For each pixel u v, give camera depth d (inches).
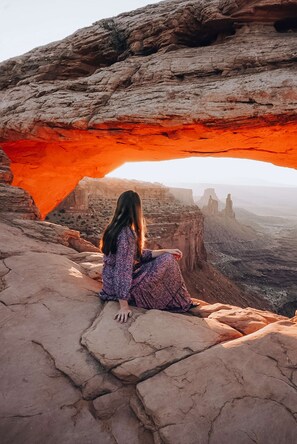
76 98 303.7
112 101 286.4
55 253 183.2
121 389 73.5
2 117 340.8
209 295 1915.6
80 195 1701.5
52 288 123.6
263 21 263.3
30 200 272.7
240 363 76.9
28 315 104.2
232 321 108.4
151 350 84.7
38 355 84.3
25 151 384.5
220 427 60.4
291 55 235.1
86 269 159.8
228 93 240.8
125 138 302.2
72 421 64.6
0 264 145.8
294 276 3385.8
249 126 246.8
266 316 119.1
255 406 64.4
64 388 73.6
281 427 59.6
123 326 95.7
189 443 57.6
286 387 68.8
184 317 104.4
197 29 286.2
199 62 265.9
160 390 70.3
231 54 256.8
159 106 258.8
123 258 104.4
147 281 109.9
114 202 2103.8
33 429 62.3
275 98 227.1
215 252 4010.8
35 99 328.5
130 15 322.3
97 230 1563.7
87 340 89.0
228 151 327.9
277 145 291.7
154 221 1951.3
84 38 331.9
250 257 4126.5
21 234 207.3
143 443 59.7
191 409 64.8
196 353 83.7
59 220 1588.3
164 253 115.4
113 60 334.6
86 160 407.5
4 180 292.0
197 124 253.1
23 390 72.3
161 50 293.7
